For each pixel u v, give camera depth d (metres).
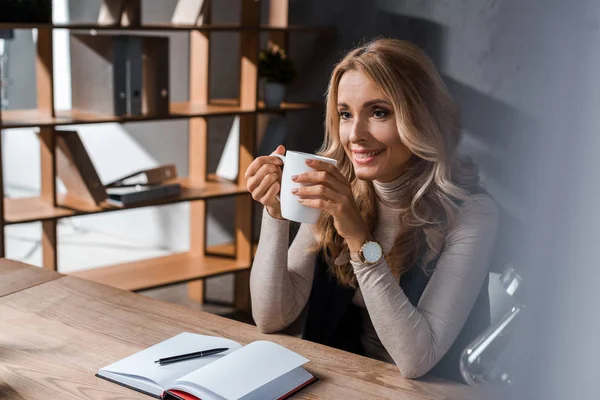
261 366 0.96
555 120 0.26
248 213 3.34
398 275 1.38
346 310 1.49
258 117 3.50
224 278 3.86
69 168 2.85
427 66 1.29
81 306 1.27
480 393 0.74
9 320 1.19
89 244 4.39
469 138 2.69
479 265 1.26
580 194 0.25
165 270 3.22
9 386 0.94
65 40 4.72
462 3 2.74
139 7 2.88
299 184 1.10
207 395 0.88
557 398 0.26
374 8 3.14
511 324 0.76
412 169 1.38
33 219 2.60
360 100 1.28
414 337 1.10
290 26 3.34
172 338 1.09
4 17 2.46
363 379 1.02
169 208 4.27
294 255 1.46
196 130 3.38
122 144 4.40
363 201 1.45
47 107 2.77
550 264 0.26
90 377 0.98
